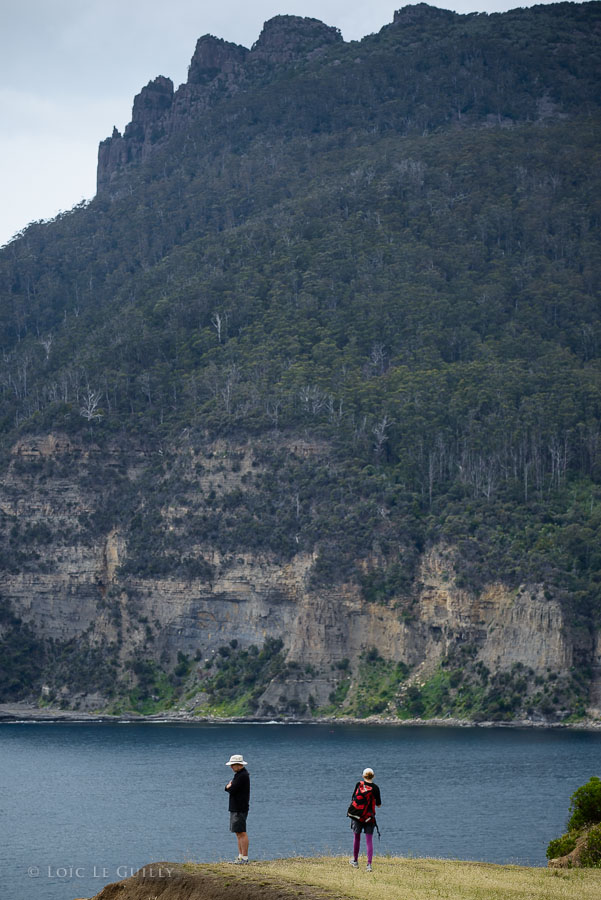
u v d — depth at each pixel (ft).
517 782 471.21
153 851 358.43
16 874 334.03
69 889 316.81
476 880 186.29
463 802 427.74
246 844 182.70
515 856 332.60
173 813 427.33
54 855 357.20
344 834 372.17
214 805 443.73
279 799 445.78
